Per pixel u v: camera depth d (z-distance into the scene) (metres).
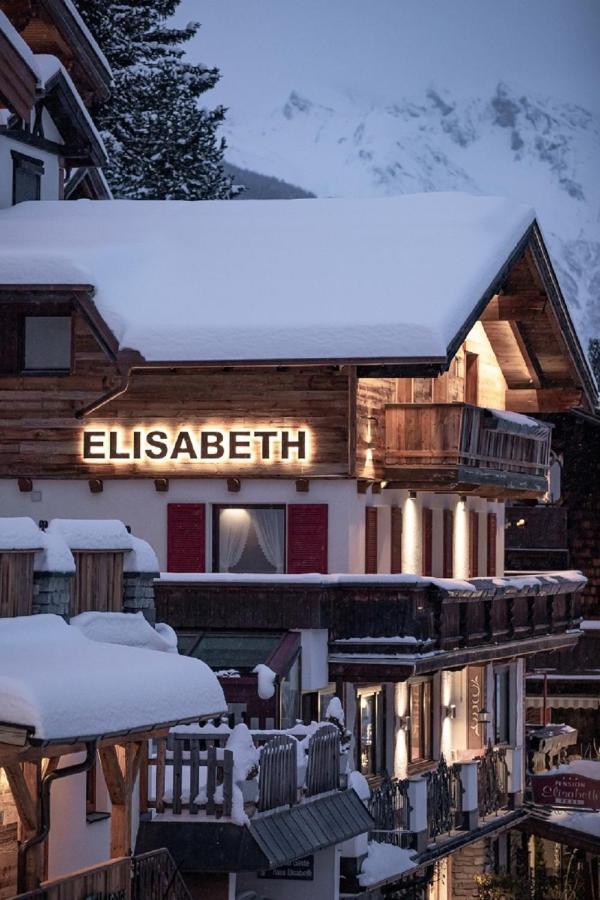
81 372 47.34
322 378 46.50
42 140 54.50
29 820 25.00
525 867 54.91
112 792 27.70
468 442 48.66
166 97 85.19
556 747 58.66
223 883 32.22
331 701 37.41
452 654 45.53
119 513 47.53
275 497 46.91
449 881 49.50
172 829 31.91
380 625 43.22
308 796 34.47
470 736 52.66
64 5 55.22
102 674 25.09
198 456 47.06
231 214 52.69
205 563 47.09
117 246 48.75
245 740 32.31
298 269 48.19
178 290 47.53
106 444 47.41
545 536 69.06
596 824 51.78
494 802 50.47
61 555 28.06
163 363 45.81
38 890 24.98
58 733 23.38
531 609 51.56
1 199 52.94
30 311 47.47
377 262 48.22
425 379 51.25
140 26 85.69
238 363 45.41
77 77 57.41
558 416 70.94
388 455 48.22
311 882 35.88
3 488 48.06
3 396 47.75
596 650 68.19
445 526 53.69
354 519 46.84
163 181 84.56
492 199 51.94
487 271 47.81
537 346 56.06
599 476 70.81
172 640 31.12
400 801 43.06
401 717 47.69
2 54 34.25
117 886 26.83
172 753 32.94
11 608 27.17
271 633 42.84
